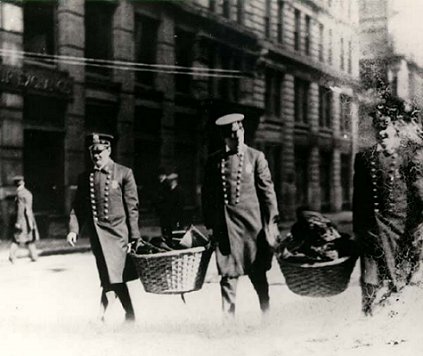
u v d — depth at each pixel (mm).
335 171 27641
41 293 7449
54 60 16203
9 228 14727
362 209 5395
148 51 19203
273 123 24266
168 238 5578
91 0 17297
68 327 5504
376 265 5383
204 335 5168
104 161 5465
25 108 15398
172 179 10289
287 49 24812
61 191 16203
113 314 6113
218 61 21578
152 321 5641
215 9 21266
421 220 5324
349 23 23141
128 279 5430
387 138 5363
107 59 17859
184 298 6418
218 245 5363
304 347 4758
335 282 5191
